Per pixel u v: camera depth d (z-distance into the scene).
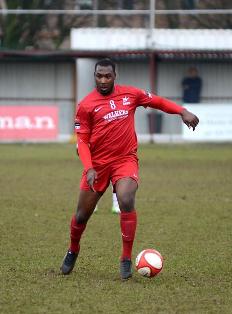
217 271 18.20
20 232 23.86
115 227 24.95
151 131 68.56
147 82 72.31
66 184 36.72
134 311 14.55
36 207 29.34
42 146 62.69
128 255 17.30
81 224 17.61
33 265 18.84
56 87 72.81
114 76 17.22
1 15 71.31
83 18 72.44
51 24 72.06
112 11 68.12
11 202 30.62
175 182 37.84
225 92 72.06
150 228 24.69
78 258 19.80
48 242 22.16
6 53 67.12
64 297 15.62
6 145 63.56
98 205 30.16
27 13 69.88
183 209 29.00
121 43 69.31
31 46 71.69
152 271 16.97
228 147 62.25
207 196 32.75
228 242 22.22
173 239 22.72
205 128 62.47
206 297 15.65
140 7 72.81
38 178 39.31
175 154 55.12
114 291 16.12
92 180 16.45
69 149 59.53
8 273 17.88
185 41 69.25
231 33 69.25
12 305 14.97
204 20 70.88
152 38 68.56
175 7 72.44
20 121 63.12
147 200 31.41
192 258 19.81
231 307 14.88
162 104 17.41
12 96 73.19
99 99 17.28
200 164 47.34
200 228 24.75
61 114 72.94
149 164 47.31
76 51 67.06
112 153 17.31
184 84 70.38
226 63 71.75
